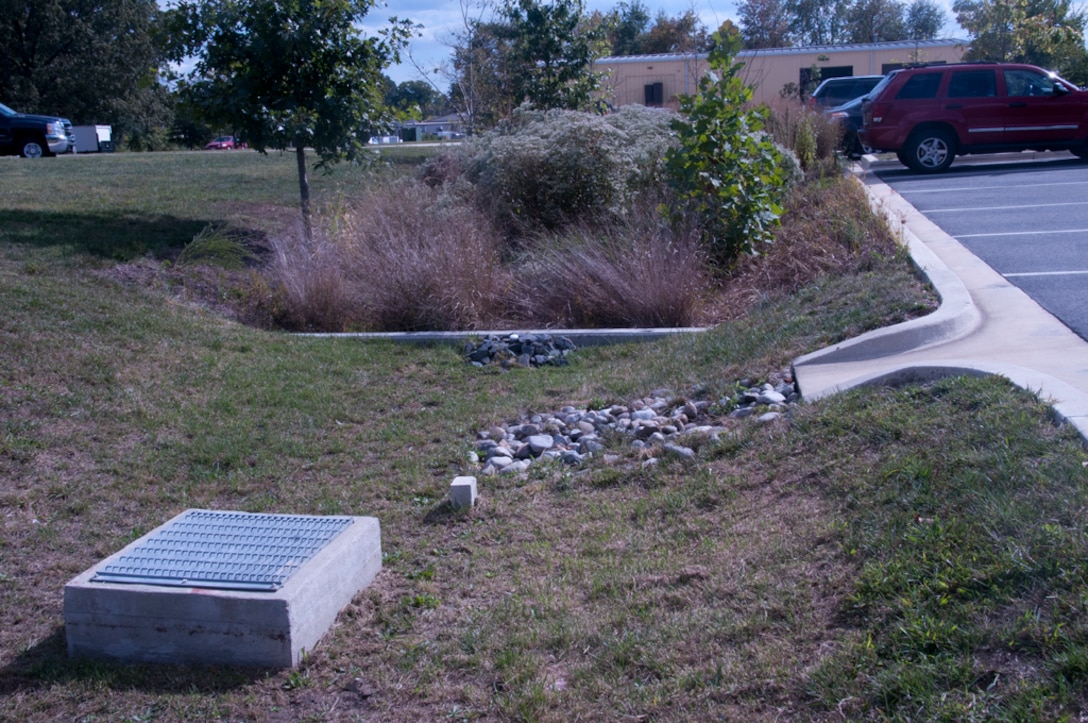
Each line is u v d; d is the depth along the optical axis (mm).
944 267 8125
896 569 3494
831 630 3361
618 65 28047
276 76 11383
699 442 5633
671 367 7535
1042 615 3010
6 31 45594
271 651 3609
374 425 6645
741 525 4406
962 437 4395
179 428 6262
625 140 12711
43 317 7574
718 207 10078
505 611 3939
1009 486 3809
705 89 10156
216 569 3848
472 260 10023
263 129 11180
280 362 7816
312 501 5312
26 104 46062
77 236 10469
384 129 12039
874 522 3936
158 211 12555
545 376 7820
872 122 17281
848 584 3566
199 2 11141
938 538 3592
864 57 29750
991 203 12531
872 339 6586
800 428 5219
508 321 9742
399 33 11648
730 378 6906
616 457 5734
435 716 3311
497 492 5359
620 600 3920
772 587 3727
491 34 18812
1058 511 3494
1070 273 8188
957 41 30016
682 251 9688
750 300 9469
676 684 3250
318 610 3814
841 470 4582
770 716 3010
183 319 8477
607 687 3320
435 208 11734
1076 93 16688
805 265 9703
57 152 24750
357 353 8352
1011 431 4301
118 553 4027
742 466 5094
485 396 7297
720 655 3369
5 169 17391
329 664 3652
